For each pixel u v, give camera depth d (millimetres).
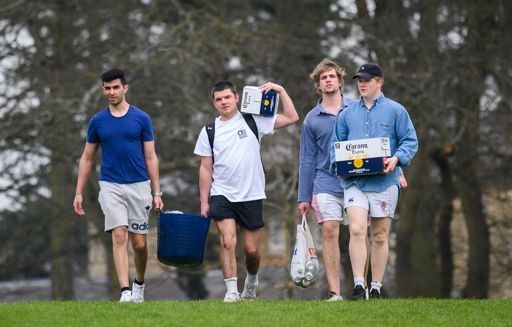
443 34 74812
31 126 73500
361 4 75500
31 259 94188
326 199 34781
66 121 72062
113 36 79000
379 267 34188
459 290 103000
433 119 70562
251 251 35344
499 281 95562
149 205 35000
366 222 33406
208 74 72000
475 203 84250
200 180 35125
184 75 70125
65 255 95125
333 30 76375
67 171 88125
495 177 84375
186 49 69188
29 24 80812
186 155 75062
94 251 111875
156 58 69875
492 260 92812
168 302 33188
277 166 68812
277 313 30375
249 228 35062
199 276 99688
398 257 78438
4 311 31141
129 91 72062
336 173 33438
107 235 84000
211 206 34656
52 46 84875
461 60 72750
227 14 80688
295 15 79375
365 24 73375
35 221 94688
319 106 35438
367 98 33719
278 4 87375
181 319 29312
